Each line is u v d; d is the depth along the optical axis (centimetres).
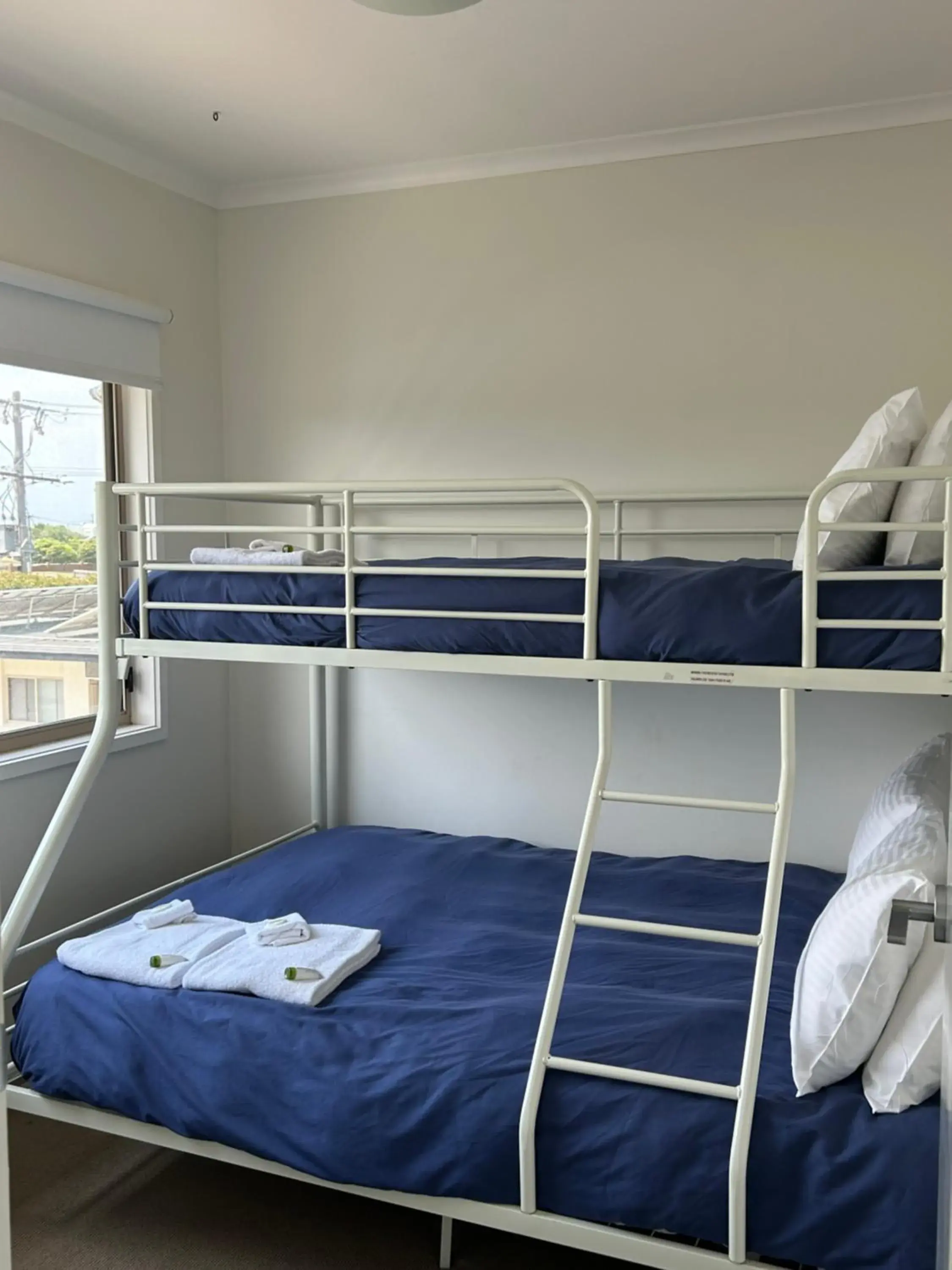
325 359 346
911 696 292
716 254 300
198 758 353
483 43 239
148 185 322
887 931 152
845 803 299
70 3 220
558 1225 169
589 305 314
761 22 229
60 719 309
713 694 310
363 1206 229
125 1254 212
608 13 224
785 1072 178
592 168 310
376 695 350
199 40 237
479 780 339
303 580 221
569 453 320
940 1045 160
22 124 276
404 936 249
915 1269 151
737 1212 158
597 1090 173
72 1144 253
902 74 257
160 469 329
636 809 320
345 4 220
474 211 324
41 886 232
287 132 295
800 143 289
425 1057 185
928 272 281
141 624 234
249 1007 204
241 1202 230
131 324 313
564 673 195
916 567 179
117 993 212
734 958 230
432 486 204
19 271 269
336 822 358
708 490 304
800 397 295
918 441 200
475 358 328
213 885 281
